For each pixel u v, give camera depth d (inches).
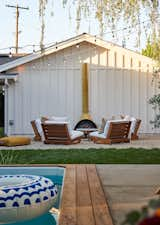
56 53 595.5
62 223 128.4
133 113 594.9
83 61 596.7
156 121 475.2
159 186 209.2
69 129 456.8
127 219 42.0
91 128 539.5
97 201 164.6
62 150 392.8
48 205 175.6
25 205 163.3
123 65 595.8
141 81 593.6
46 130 463.8
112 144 460.8
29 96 595.5
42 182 181.8
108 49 595.2
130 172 257.6
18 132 593.6
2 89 641.0
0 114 668.7
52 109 596.4
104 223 128.6
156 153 364.2
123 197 181.8
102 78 597.3
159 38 165.2
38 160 322.7
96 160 319.6
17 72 594.9
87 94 552.4
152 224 40.6
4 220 163.6
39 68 595.5
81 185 203.3
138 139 523.2
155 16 161.3
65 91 596.1
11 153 369.1
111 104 595.5
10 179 193.8
